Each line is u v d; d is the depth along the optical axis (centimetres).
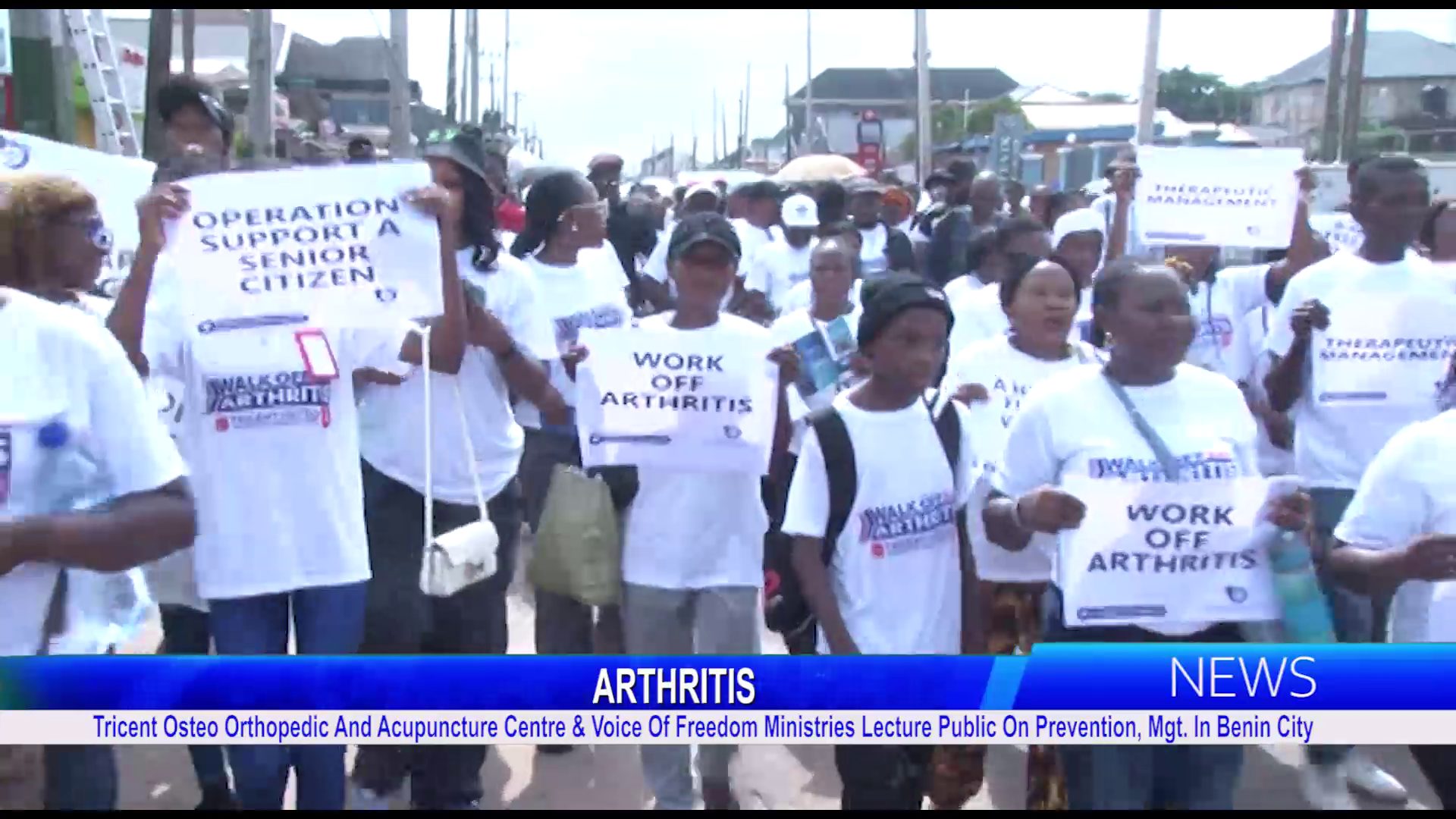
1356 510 320
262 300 371
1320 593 320
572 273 559
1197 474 316
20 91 974
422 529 429
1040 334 441
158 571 416
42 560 256
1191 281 589
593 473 427
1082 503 317
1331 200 1187
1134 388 324
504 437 451
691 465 405
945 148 3631
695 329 407
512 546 457
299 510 376
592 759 514
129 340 359
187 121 439
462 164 432
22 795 284
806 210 845
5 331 258
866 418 353
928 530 356
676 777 422
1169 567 320
